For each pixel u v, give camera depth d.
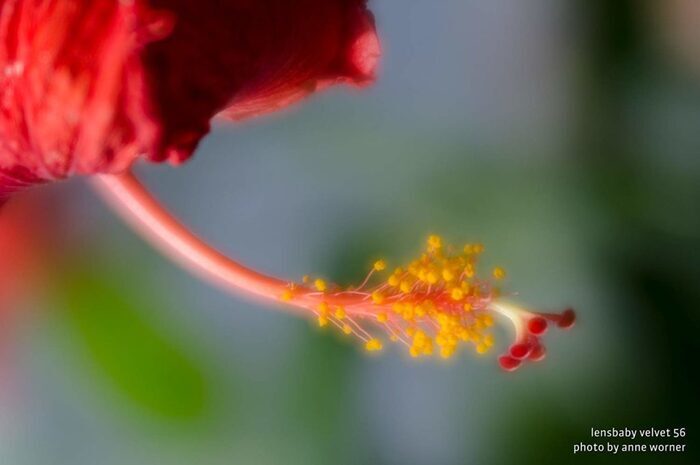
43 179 0.28
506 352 0.35
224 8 0.28
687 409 0.39
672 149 0.39
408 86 0.39
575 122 0.39
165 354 0.39
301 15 0.29
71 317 0.39
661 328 0.39
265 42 0.29
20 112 0.27
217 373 0.39
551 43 0.39
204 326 0.39
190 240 0.32
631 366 0.39
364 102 0.39
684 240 0.39
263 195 0.40
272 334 0.40
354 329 0.33
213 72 0.28
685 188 0.39
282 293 0.32
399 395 0.40
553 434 0.39
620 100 0.39
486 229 0.39
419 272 0.32
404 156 0.39
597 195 0.39
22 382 0.39
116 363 0.39
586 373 0.39
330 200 0.39
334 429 0.40
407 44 0.39
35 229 0.39
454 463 0.39
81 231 0.39
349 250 0.39
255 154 0.39
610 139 0.39
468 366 0.40
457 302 0.32
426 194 0.39
